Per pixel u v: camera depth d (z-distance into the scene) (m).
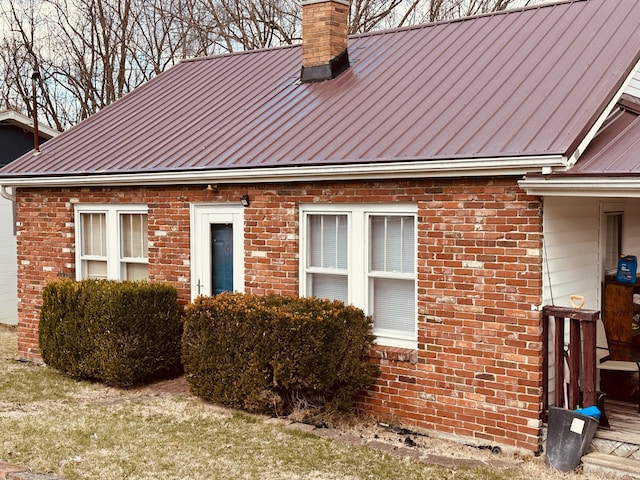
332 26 11.56
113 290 10.13
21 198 12.66
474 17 11.66
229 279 10.38
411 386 8.47
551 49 9.53
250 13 25.92
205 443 7.73
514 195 7.63
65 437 7.86
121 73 27.48
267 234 9.73
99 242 11.96
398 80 10.50
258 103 11.75
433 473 6.98
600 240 8.99
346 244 9.20
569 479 6.83
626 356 9.19
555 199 7.79
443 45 11.11
